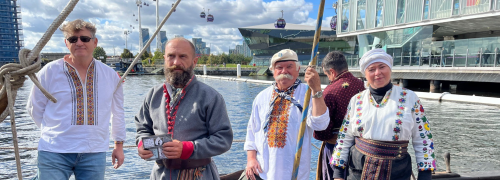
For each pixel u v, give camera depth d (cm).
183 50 172
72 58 190
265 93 220
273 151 200
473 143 655
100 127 193
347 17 2477
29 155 601
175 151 159
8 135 764
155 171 181
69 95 185
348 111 200
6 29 9475
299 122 200
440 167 513
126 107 1323
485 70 1502
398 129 175
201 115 176
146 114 191
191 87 178
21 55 121
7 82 119
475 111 1062
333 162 199
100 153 195
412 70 1861
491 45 1496
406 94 183
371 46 2306
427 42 1844
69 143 183
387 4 2112
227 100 1523
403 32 2023
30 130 819
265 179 202
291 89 209
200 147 164
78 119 186
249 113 1141
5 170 522
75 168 192
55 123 183
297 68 208
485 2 1583
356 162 188
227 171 518
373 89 188
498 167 510
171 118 175
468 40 1600
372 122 181
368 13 2269
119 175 499
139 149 162
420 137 179
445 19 1770
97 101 193
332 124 231
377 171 176
